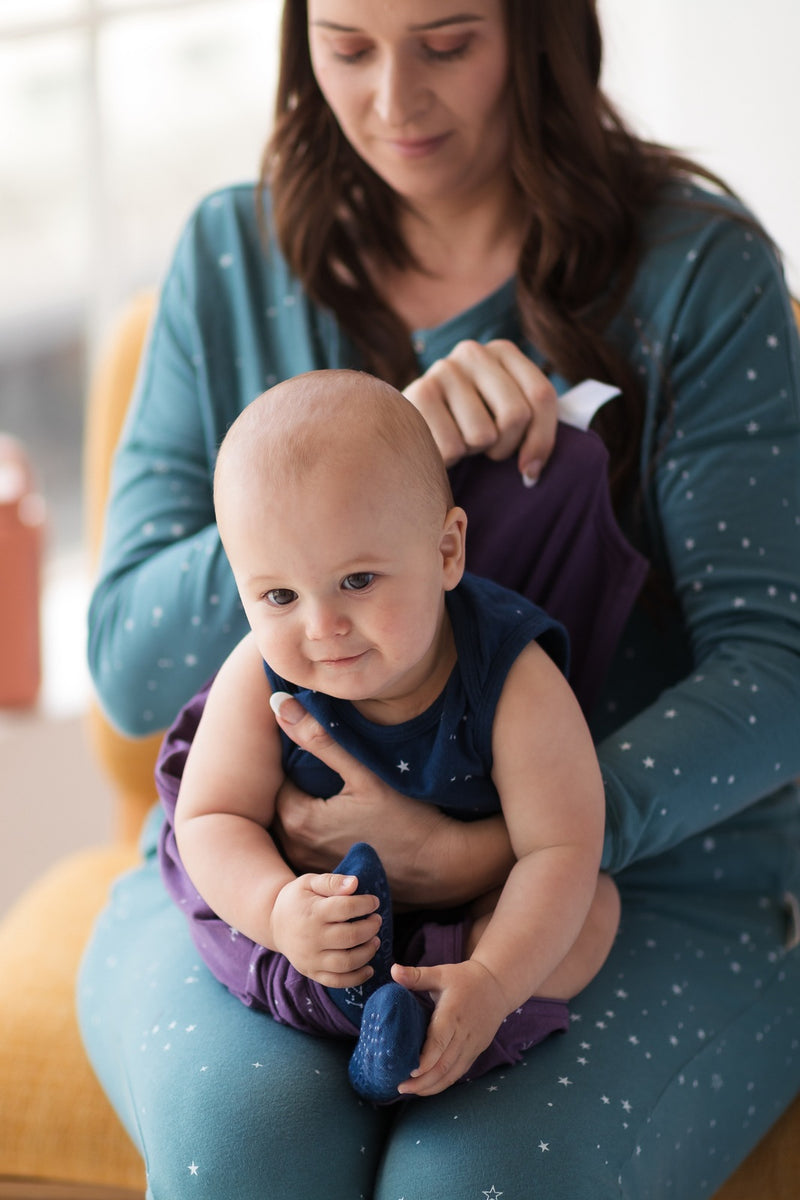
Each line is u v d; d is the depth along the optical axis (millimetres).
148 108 2609
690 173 1409
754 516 1249
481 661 1034
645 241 1322
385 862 1063
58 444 2812
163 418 1425
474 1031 944
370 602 952
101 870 1590
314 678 985
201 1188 967
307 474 936
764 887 1285
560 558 1196
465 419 1183
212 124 2621
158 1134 1005
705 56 2078
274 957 1046
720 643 1242
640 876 1264
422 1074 935
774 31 1871
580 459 1178
